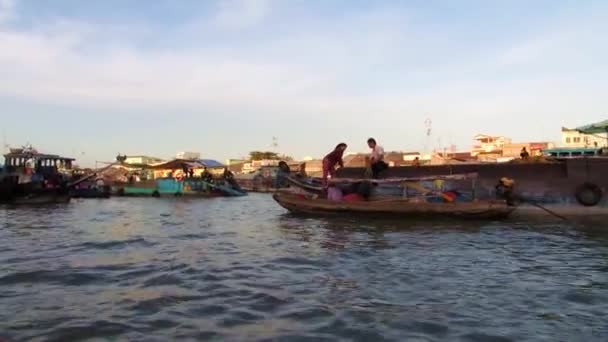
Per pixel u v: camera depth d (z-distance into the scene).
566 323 5.76
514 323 5.74
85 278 7.93
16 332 5.34
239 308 6.27
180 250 10.91
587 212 19.48
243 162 88.12
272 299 6.69
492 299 6.79
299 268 8.83
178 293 7.00
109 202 32.50
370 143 20.14
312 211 18.95
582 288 7.44
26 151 33.44
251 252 10.61
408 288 7.38
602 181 19.50
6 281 7.70
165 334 5.29
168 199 37.31
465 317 5.94
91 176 35.41
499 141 64.06
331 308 6.27
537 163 20.47
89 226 16.31
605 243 12.08
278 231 14.48
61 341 5.07
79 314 5.98
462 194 18.97
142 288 7.29
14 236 13.39
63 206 27.66
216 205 29.56
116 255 10.20
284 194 19.78
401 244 11.77
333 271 8.57
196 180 41.44
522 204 20.33
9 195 27.88
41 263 9.23
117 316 5.90
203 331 5.39
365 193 19.28
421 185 20.23
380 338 5.21
